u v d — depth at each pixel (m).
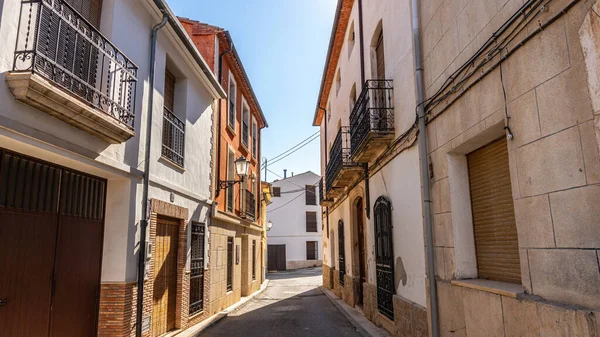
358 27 10.68
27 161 4.79
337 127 15.13
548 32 3.35
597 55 2.81
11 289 4.47
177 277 8.44
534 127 3.53
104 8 6.08
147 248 6.73
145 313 6.72
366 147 8.38
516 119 3.80
